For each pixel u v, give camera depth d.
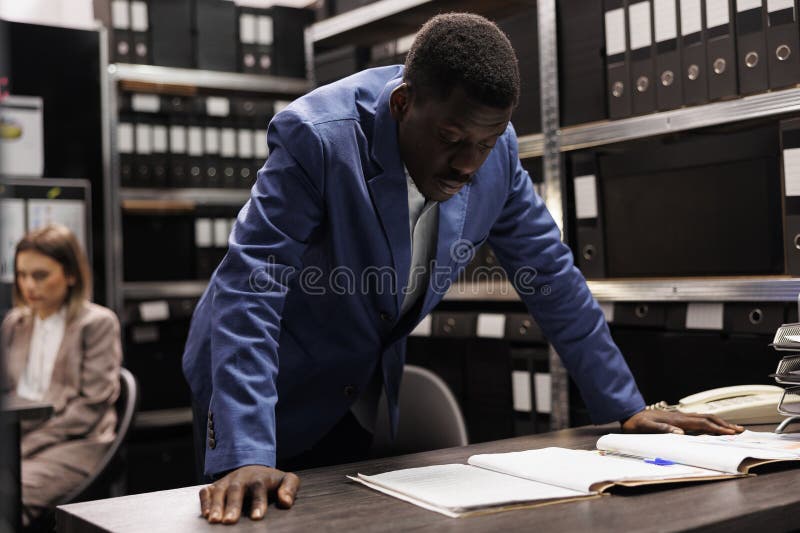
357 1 2.85
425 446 1.52
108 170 3.07
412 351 2.61
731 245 1.81
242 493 0.84
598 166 2.07
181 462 3.18
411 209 1.21
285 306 1.22
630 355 2.03
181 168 3.21
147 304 3.13
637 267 2.01
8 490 0.35
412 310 1.28
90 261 2.90
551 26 2.14
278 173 1.05
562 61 2.13
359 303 1.19
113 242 3.08
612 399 1.29
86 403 2.40
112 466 2.01
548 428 2.21
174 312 3.18
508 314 2.30
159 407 3.20
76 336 2.45
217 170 3.27
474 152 0.99
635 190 2.00
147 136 3.16
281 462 1.38
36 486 2.24
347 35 3.15
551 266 1.31
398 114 1.05
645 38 1.91
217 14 3.26
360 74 1.20
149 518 0.82
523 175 1.33
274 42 3.35
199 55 3.22
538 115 2.22
